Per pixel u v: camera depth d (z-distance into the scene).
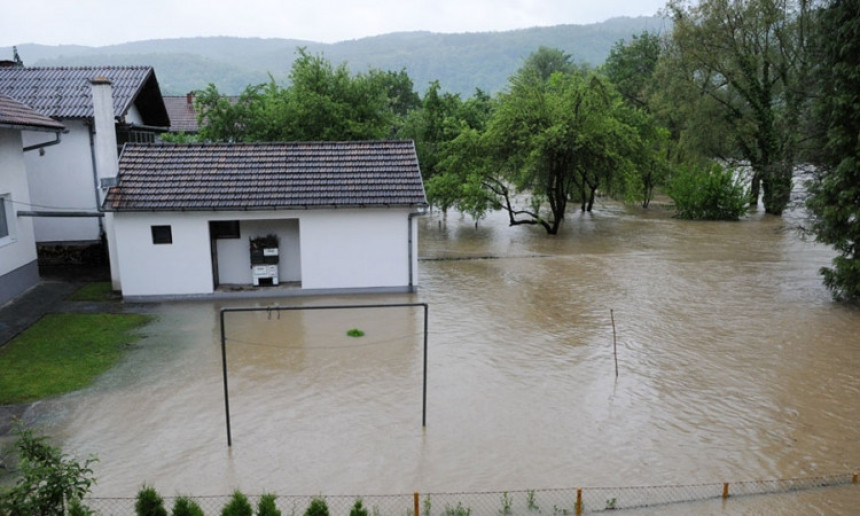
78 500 6.52
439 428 9.84
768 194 35.06
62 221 20.36
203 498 7.93
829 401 10.86
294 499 7.96
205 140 27.16
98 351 13.10
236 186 17.06
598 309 16.19
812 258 22.58
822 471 8.67
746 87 35.25
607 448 9.27
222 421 10.07
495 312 15.92
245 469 8.67
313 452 9.12
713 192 32.97
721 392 11.20
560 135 25.53
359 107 28.00
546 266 21.41
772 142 33.94
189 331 14.41
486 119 35.16
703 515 7.68
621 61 56.50
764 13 32.59
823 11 16.28
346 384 11.50
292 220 17.78
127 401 10.79
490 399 10.88
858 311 15.97
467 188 26.44
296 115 26.72
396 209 17.19
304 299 17.06
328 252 17.22
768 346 13.49
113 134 16.59
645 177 36.56
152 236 16.53
